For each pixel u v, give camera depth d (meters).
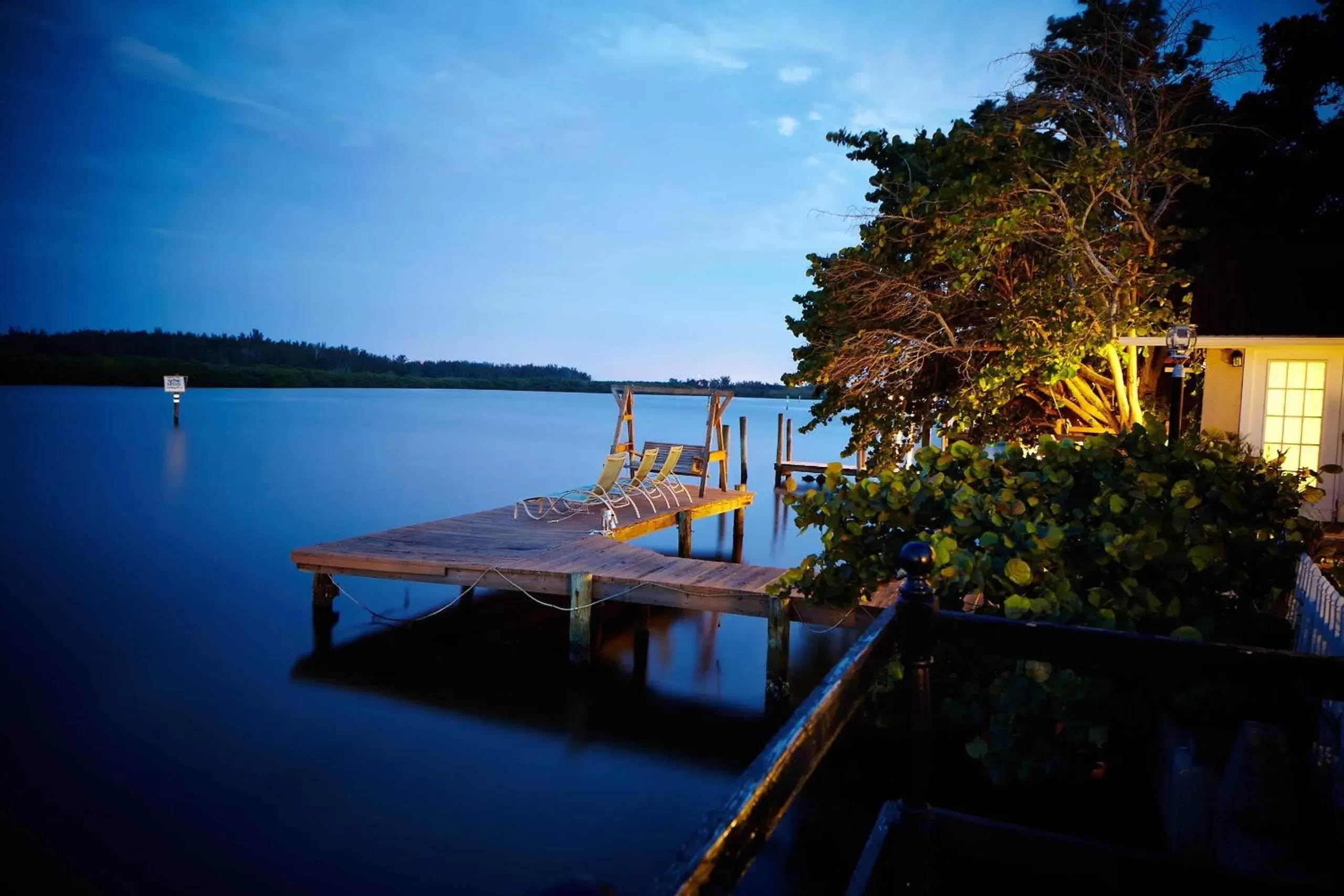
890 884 2.04
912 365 9.46
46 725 6.37
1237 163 12.62
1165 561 3.98
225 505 17.03
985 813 4.33
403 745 6.17
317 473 22.09
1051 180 8.76
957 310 9.84
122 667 7.65
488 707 6.90
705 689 7.35
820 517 5.03
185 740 6.20
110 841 4.78
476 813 5.20
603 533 10.41
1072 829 4.12
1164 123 8.61
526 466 24.58
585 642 7.70
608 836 4.97
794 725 1.25
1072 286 8.40
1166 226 11.01
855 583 4.89
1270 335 8.48
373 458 25.84
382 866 4.61
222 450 26.75
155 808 5.18
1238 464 4.74
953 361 10.07
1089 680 3.64
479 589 10.39
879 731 5.89
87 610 9.44
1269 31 13.08
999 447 5.34
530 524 10.99
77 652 8.02
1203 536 4.15
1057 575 4.07
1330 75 12.48
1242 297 9.27
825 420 9.98
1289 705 3.57
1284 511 4.55
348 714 6.68
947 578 4.02
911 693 2.01
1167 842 3.72
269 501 17.55
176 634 8.65
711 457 15.80
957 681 4.07
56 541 13.29
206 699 6.96
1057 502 4.58
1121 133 8.95
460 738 6.32
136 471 21.58
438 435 34.78
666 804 5.37
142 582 10.80
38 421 35.44
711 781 5.71
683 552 13.17
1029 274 9.14
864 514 4.79
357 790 5.48
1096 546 4.15
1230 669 1.98
